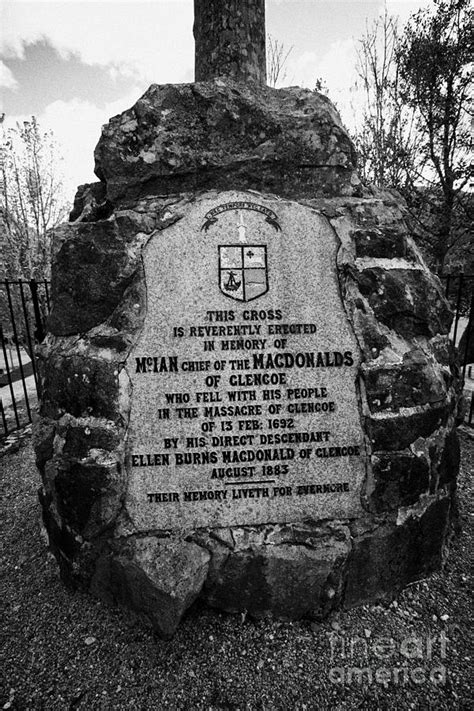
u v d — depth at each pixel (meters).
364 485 2.32
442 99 8.77
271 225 2.30
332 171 2.46
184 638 2.12
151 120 2.36
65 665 2.01
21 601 2.38
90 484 2.21
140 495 2.24
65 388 2.27
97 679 1.94
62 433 2.28
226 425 2.27
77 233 2.28
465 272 9.91
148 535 2.23
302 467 2.31
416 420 2.29
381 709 1.81
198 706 1.83
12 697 1.87
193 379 2.26
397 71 9.20
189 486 2.26
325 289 2.32
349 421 2.32
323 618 2.22
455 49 8.48
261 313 2.29
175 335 2.25
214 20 2.90
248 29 2.91
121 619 2.22
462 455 4.18
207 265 2.27
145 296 2.25
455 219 9.15
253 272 2.29
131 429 2.23
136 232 2.25
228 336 2.27
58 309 2.30
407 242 2.46
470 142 8.77
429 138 9.21
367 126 9.97
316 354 2.31
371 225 2.40
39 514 3.27
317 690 1.89
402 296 2.36
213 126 2.38
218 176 2.39
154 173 2.36
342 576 2.24
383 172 9.36
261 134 2.39
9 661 2.04
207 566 2.18
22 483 3.83
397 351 2.32
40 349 2.47
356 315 2.32
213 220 2.27
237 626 2.19
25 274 11.04
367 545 2.26
